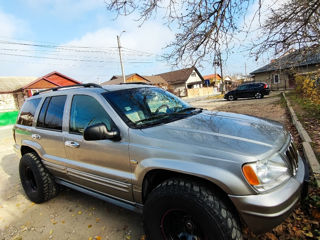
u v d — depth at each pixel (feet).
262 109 36.68
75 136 8.82
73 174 9.21
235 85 149.48
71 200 11.44
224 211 5.34
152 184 6.97
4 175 16.53
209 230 5.31
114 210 10.05
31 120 11.53
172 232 6.28
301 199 6.09
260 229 5.20
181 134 6.63
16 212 10.89
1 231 9.43
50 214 10.28
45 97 11.06
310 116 22.82
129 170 7.12
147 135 6.79
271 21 13.75
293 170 6.17
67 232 8.77
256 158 5.41
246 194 5.17
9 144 28.78
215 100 78.18
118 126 7.42
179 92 134.51
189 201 5.52
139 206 7.27
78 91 9.34
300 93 49.16
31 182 12.03
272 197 5.11
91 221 9.34
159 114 8.63
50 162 10.25
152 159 6.40
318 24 13.25
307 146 12.84
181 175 6.22
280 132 7.23
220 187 5.38
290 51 14.89
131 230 8.43
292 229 7.26
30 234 8.95
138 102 8.73
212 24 11.86
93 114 8.42
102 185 8.07
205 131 6.77
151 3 11.82
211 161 5.55
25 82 99.91
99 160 7.97
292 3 13.11
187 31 12.19
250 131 6.88
